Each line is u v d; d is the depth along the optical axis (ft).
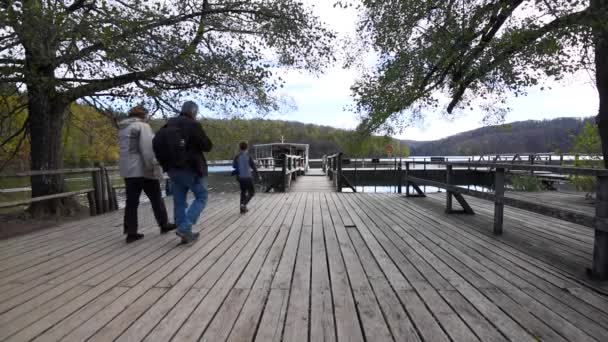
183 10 24.31
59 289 9.12
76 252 12.99
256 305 7.93
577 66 20.58
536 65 21.03
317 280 9.56
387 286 9.07
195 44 25.09
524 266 10.70
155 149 13.35
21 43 19.22
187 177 13.60
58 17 17.10
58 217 22.85
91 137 31.71
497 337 6.42
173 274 10.20
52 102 23.88
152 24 22.33
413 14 22.38
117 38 19.85
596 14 16.79
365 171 69.10
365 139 29.40
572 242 13.69
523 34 19.17
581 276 9.74
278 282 9.44
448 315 7.34
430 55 22.11
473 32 21.49
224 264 11.13
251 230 16.48
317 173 75.41
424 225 17.28
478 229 16.25
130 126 14.44
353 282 9.37
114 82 24.58
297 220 18.99
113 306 7.97
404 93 24.86
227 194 34.81
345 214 20.88
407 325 6.90
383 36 24.13
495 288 8.88
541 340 6.31
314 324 6.97
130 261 11.62
